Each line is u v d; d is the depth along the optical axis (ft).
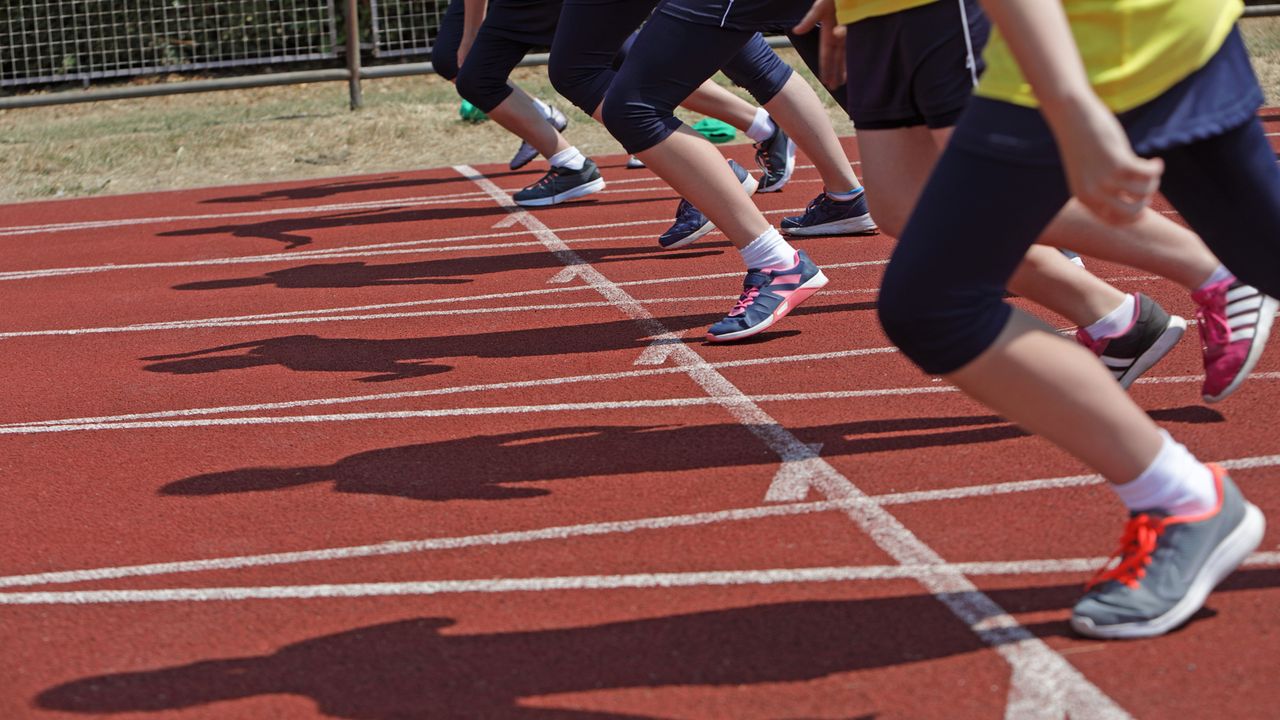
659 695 7.77
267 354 16.74
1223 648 7.75
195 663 8.61
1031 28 6.24
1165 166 7.72
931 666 7.85
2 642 9.12
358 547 10.36
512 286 19.53
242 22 44.29
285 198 29.37
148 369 16.48
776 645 8.27
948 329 7.06
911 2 10.15
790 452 11.69
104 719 7.94
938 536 9.70
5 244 26.08
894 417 12.37
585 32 15.72
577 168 25.95
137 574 10.17
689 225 20.13
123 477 12.48
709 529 10.18
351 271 21.58
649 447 12.13
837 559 9.46
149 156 34.53
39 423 14.49
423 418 13.57
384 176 31.48
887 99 10.83
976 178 6.86
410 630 8.87
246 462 12.63
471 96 25.07
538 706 7.75
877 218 11.50
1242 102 7.25
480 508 10.96
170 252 24.34
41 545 10.91
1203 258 10.41
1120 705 7.27
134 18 43.68
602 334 16.37
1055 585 8.76
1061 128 6.25
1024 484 10.51
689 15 13.98
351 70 38.75
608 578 9.45
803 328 15.80
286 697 8.07
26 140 36.81
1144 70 6.88
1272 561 8.80
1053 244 10.55
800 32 11.56
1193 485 7.65
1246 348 10.32
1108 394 7.25
